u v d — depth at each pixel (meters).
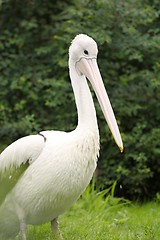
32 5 15.33
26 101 14.91
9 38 15.19
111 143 14.33
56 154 8.27
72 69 8.63
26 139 8.53
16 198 8.60
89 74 8.53
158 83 13.78
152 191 14.45
